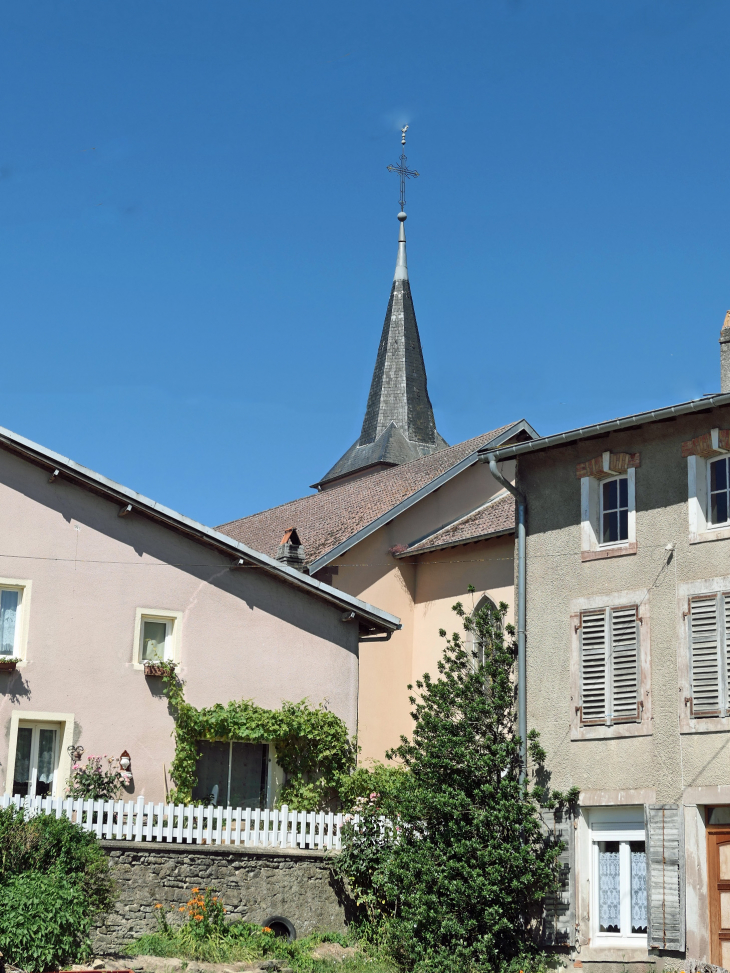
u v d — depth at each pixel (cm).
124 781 2288
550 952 2028
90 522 2381
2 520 2314
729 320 2314
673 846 1936
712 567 2000
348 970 1961
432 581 3080
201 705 2384
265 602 2492
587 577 2162
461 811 2056
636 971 1931
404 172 5456
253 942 2005
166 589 2412
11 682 2250
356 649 2556
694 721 1964
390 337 5144
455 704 2200
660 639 2039
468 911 2016
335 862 2203
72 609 2330
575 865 2042
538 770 2142
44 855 1908
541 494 2277
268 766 2427
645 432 2138
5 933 1756
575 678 2128
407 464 3741
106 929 1961
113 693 2323
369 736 2959
